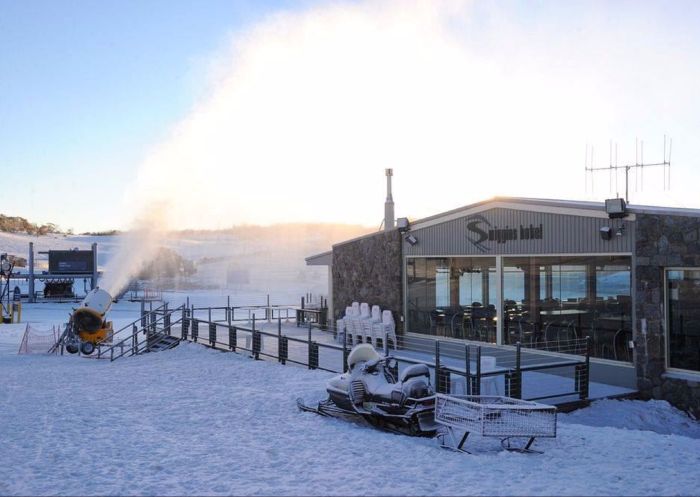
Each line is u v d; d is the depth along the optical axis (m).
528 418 7.89
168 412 10.82
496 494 6.08
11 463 7.49
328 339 21.11
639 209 12.85
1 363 20.72
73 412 10.88
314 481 6.63
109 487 6.50
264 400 11.68
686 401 12.05
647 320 12.73
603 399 12.34
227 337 21.94
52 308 48.69
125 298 53.66
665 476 6.76
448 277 18.14
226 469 7.16
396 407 9.22
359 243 21.62
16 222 189.88
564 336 14.64
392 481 6.59
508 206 16.08
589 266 14.08
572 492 6.13
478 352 10.96
